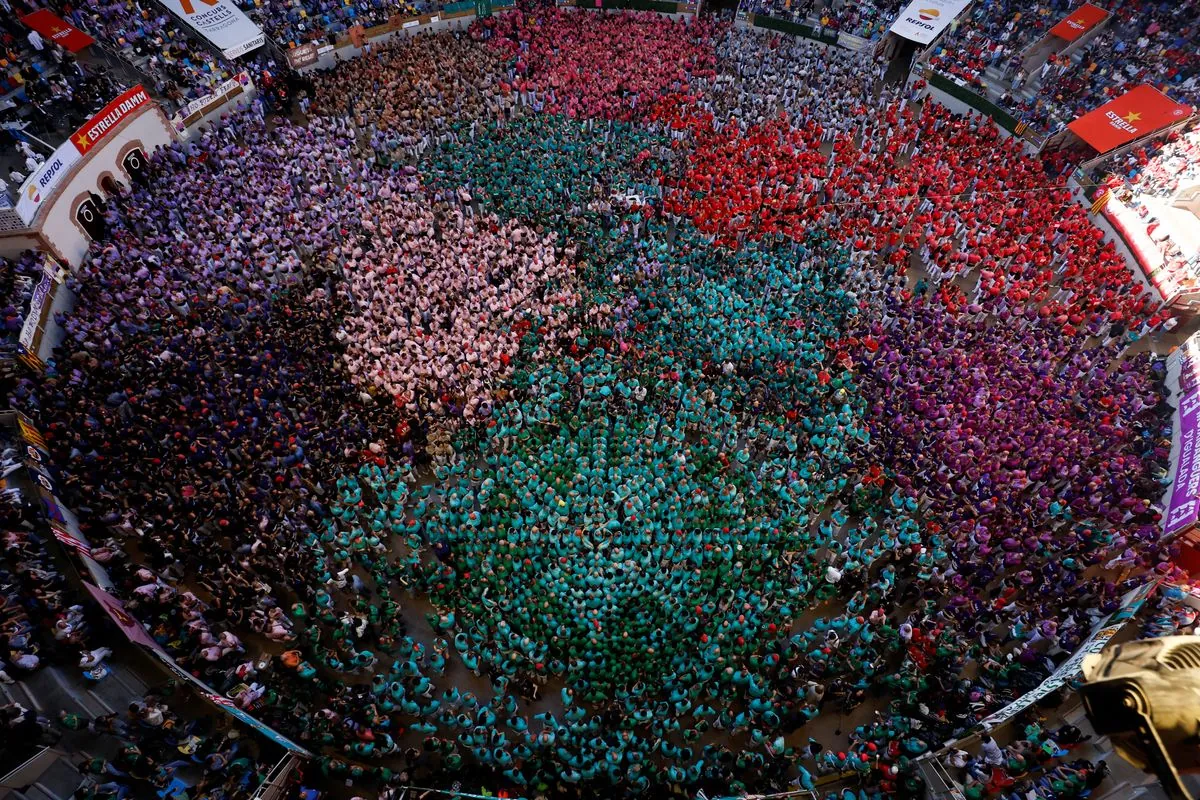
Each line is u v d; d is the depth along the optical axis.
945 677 21.05
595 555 23.25
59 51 39.75
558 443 26.83
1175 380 28.78
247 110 43.81
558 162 41.19
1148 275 34.94
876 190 40.25
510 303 32.69
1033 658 21.39
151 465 24.61
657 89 48.62
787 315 32.56
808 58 51.34
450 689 20.44
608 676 20.80
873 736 20.17
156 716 18.25
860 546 24.81
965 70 48.16
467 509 24.77
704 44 53.03
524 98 47.59
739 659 21.67
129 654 20.69
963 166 41.66
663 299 32.97
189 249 33.44
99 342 28.80
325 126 43.44
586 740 20.12
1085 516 25.02
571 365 29.75
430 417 27.62
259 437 26.16
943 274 35.94
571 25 54.09
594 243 36.28
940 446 26.75
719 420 27.58
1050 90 45.31
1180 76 43.34
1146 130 39.31
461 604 22.73
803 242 36.41
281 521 24.02
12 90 37.91
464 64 49.03
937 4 49.53
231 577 22.20
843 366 30.16
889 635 22.27
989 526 24.36
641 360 29.89
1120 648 5.82
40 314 29.53
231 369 28.84
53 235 32.44
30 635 19.80
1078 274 34.66
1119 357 31.78
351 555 24.66
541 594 22.61
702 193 39.31
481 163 41.38
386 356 29.31
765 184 40.38
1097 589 22.50
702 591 22.91
